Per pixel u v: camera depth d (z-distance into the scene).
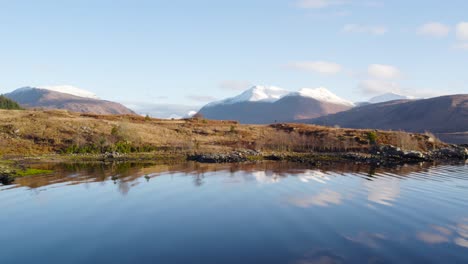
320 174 47.41
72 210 26.34
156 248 18.41
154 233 20.86
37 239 19.95
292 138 123.06
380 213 25.50
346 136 128.38
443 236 20.25
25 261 16.89
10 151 89.69
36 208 27.02
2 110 143.12
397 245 18.80
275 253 17.69
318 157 80.00
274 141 120.75
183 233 20.91
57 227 22.14
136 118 169.50
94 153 91.81
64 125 117.56
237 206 27.70
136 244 19.03
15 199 30.20
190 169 54.12
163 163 66.31
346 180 41.47
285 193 33.09
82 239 19.88
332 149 107.69
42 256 17.47
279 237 20.16
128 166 60.03
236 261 16.69
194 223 23.03
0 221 23.59
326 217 24.41
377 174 47.50
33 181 40.53
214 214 25.30
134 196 31.59
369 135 114.56
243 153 86.50
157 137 119.25
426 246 18.59
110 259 16.98
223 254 17.58
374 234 20.64
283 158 76.44
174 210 26.38
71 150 92.19
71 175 46.19
